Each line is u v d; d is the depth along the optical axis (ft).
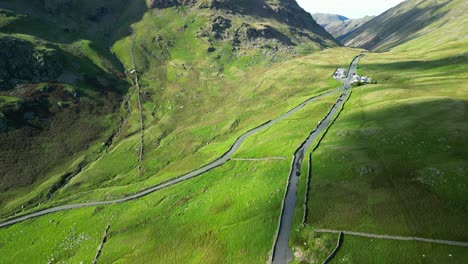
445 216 192.13
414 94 379.76
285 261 203.62
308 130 358.64
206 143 469.98
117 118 572.92
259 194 271.49
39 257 305.12
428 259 173.06
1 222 366.84
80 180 431.43
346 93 468.75
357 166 252.42
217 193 306.55
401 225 195.52
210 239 248.93
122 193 375.66
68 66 634.02
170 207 314.76
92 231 317.22
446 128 264.52
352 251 191.21
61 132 514.68
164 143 495.00
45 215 366.63
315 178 261.44
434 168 224.12
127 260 264.52
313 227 215.92
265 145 365.81
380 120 318.45
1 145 460.55
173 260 246.88
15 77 570.87
